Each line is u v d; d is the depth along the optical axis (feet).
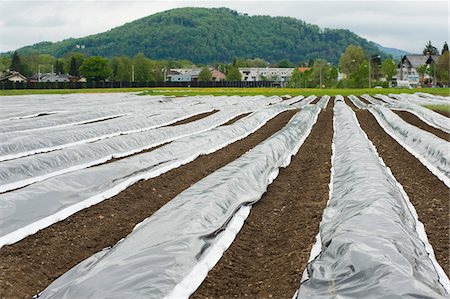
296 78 364.17
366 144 55.67
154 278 22.79
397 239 24.53
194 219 29.73
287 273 25.50
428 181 45.29
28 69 410.11
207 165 53.72
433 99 162.09
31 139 60.13
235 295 23.82
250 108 123.85
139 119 86.79
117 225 33.78
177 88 270.05
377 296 19.30
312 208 36.86
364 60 368.27
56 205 35.65
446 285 23.62
